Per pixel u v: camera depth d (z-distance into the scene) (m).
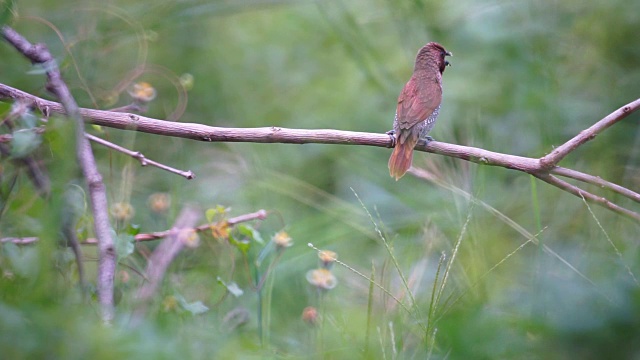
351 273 10.87
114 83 12.03
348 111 14.84
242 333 8.52
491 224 10.38
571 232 10.71
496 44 13.77
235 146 13.55
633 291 5.46
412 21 14.72
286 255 11.08
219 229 8.87
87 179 6.93
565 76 13.38
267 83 15.38
